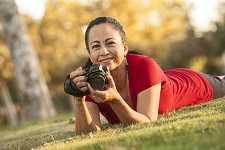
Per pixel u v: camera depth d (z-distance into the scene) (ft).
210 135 13.35
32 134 25.85
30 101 60.80
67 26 128.36
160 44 132.05
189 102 20.79
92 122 17.90
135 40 129.29
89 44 17.24
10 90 120.57
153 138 13.87
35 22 124.36
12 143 22.66
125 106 16.74
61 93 133.39
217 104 19.61
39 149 16.48
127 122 17.16
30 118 61.00
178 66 136.46
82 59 127.44
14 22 60.85
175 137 13.65
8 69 108.58
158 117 18.43
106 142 14.46
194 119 15.97
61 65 127.13
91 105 18.39
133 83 17.65
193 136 13.44
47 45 126.21
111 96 16.25
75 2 129.08
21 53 60.85
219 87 22.25
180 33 137.80
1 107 121.49
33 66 61.16
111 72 17.54
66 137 18.97
